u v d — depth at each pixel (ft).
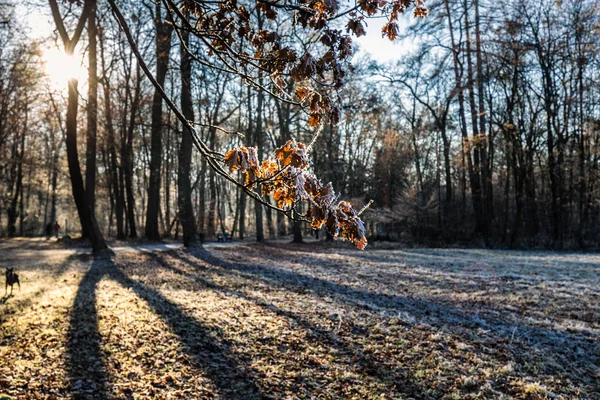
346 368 20.77
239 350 22.31
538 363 21.67
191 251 69.56
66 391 17.40
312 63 8.66
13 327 24.48
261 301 32.42
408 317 29.01
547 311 31.58
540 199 110.22
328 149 102.37
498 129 101.81
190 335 23.95
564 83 95.20
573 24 90.27
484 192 104.99
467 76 99.91
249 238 132.87
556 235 94.84
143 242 93.86
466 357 22.34
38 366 19.47
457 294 37.35
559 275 47.50
